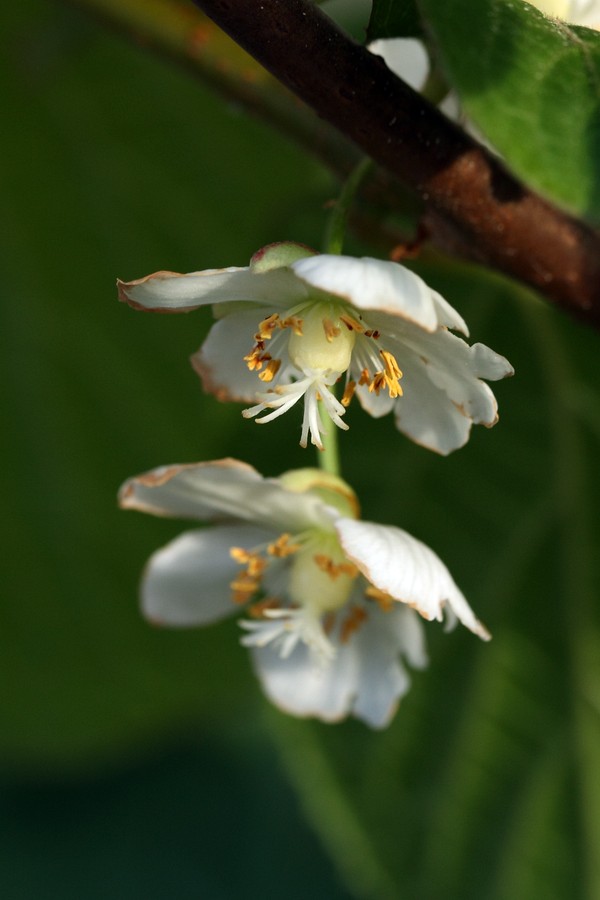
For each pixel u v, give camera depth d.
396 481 0.26
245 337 0.22
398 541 0.22
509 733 0.26
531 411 0.26
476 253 0.22
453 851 0.26
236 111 0.23
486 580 0.26
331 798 0.26
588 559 0.26
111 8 0.23
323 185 0.25
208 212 0.28
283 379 0.22
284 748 0.26
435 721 0.26
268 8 0.21
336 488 0.22
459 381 0.21
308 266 0.20
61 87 0.28
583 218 0.19
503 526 0.26
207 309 0.28
